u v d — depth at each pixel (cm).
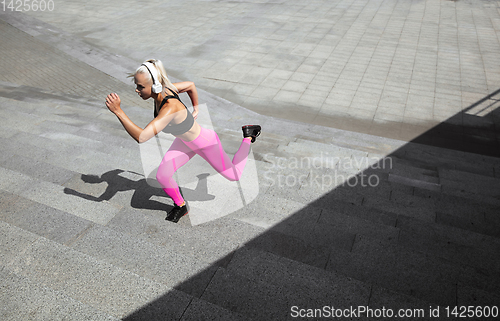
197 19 1773
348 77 1151
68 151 487
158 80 270
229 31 1597
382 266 288
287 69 1223
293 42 1445
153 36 1570
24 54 1369
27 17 1816
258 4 1983
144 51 1412
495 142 836
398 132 878
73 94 1060
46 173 420
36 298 238
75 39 1536
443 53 1291
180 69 1251
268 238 312
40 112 772
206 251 298
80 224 319
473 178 529
